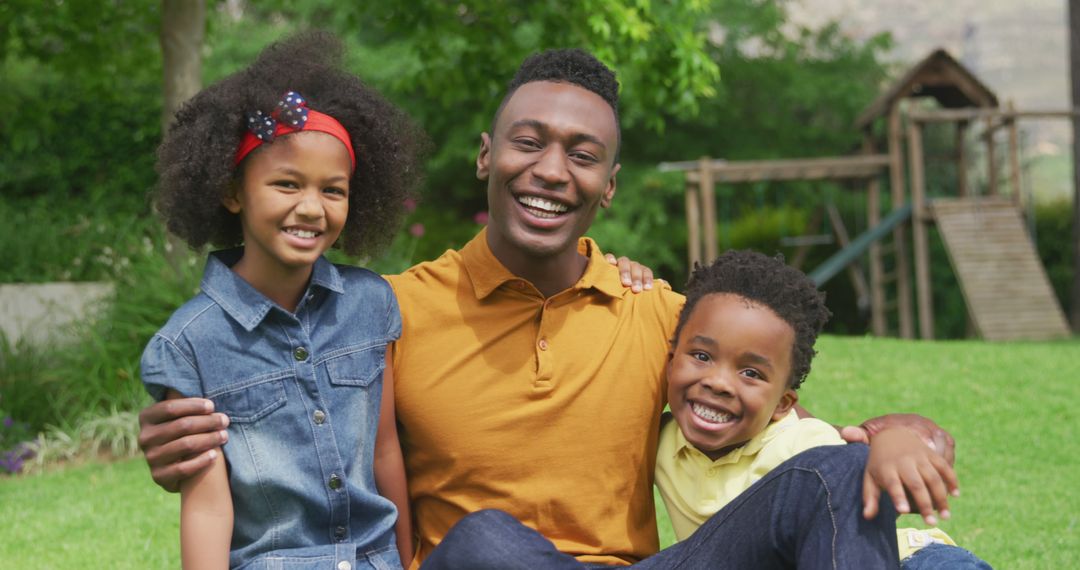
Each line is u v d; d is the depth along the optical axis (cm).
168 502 496
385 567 233
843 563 190
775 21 1636
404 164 254
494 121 254
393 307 247
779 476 205
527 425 240
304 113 222
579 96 242
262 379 227
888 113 1377
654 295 262
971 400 617
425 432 244
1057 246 1522
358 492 232
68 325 696
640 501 251
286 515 227
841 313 1636
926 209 1331
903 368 701
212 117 226
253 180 223
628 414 246
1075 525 409
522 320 248
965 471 495
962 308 1536
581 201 243
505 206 242
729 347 236
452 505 245
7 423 629
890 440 197
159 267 688
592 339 248
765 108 1698
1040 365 705
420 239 1555
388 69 1426
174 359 220
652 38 739
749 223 1645
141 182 1087
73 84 1080
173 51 687
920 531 239
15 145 1019
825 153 1684
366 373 238
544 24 756
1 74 1076
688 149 1645
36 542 435
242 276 231
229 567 226
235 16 1719
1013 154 1326
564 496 239
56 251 811
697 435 240
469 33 801
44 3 785
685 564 210
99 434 632
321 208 224
